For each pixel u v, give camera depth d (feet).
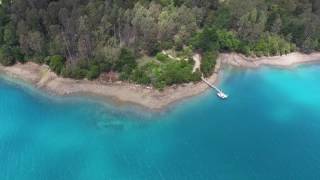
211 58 581.12
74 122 489.67
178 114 505.66
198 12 655.76
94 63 549.95
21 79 562.25
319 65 650.43
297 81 606.14
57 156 440.04
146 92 526.16
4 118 496.64
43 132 474.49
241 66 622.95
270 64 636.07
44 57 572.92
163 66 558.56
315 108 544.21
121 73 545.85
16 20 612.29
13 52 581.12
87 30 579.48
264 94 567.59
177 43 599.16
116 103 515.09
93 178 410.11
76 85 539.70
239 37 646.74
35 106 515.91
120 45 586.45
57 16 620.49
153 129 480.23
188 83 549.54
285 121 513.04
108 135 470.39
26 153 443.73
